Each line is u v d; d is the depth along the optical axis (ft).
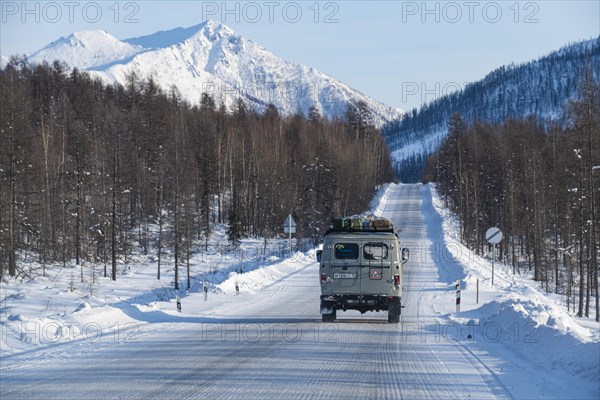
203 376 39.55
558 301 159.12
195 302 92.27
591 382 37.19
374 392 35.73
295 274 144.05
